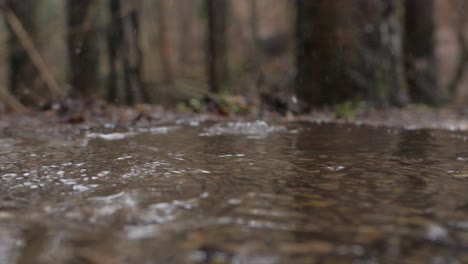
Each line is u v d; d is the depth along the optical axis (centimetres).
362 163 175
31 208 118
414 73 729
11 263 86
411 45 744
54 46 1170
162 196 127
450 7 1216
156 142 234
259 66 960
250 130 282
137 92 791
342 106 410
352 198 123
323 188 135
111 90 766
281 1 1445
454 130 288
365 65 461
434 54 752
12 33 762
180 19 1477
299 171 160
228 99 417
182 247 90
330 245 90
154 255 87
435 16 754
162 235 97
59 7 1284
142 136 258
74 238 96
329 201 120
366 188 134
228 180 146
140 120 339
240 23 1299
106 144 228
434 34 751
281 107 402
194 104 411
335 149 209
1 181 150
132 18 786
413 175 153
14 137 257
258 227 100
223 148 213
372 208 114
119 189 137
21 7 779
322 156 191
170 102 777
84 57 753
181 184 142
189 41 1466
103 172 161
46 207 119
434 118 378
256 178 149
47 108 414
